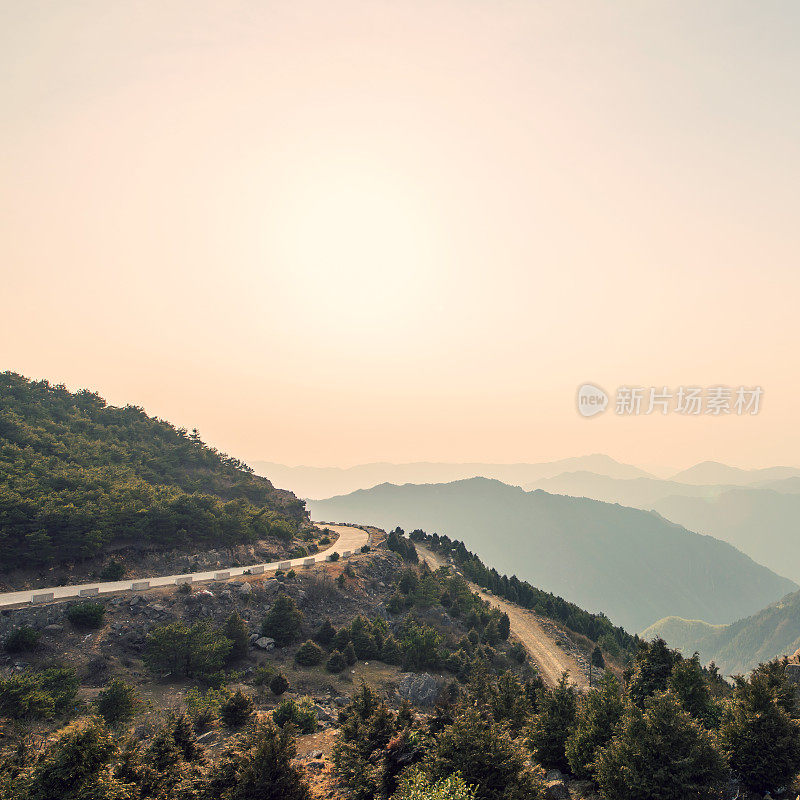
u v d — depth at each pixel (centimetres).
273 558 10381
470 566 13138
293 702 4884
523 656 8506
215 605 7400
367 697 3884
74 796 2580
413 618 8700
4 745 3922
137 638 6425
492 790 2561
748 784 2753
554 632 10519
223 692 5381
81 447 12144
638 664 3769
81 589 6919
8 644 5681
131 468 12106
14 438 11275
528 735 3553
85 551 8025
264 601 7888
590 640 10919
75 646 6044
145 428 15500
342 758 3219
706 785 2555
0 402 13188
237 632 6700
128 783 2789
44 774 2645
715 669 5303
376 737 3275
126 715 4766
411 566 11262
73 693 4966
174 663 5969
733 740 2856
